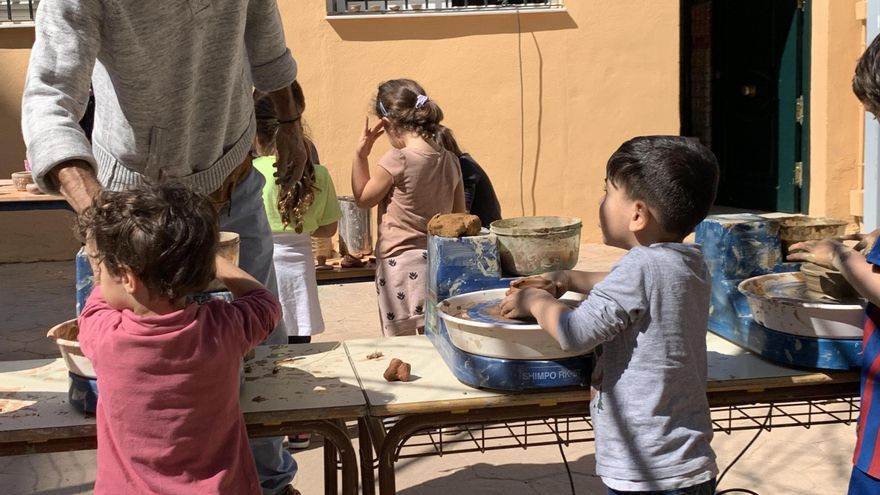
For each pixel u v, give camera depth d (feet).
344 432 7.14
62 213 26.50
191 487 6.23
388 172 12.21
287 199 10.25
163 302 6.15
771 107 28.91
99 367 6.21
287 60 9.07
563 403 7.30
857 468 7.26
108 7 6.96
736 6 30.14
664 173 6.79
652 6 26.53
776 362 7.85
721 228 8.71
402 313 12.41
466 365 7.32
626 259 6.82
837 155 26.71
